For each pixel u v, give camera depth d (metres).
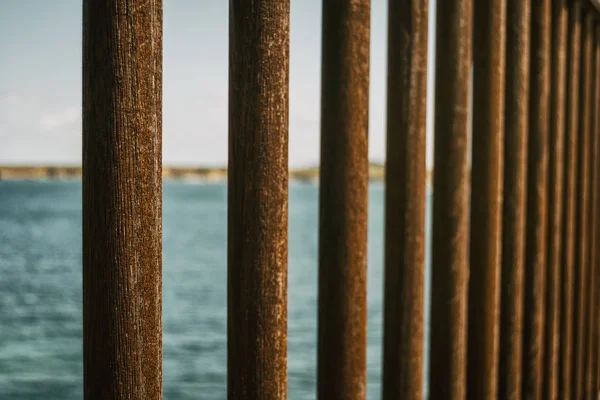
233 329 1.10
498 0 1.77
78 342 17.77
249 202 1.08
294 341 16.91
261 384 1.08
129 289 0.87
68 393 13.55
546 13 2.12
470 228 1.83
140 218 0.88
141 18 0.87
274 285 1.09
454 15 1.61
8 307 22.20
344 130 1.28
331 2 1.29
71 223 62.16
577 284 2.66
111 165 0.86
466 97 1.64
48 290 25.86
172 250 39.88
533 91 2.13
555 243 2.31
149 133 0.89
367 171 1.32
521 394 2.18
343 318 1.30
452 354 1.65
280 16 1.08
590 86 2.74
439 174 1.65
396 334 1.49
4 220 64.88
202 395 12.85
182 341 17.16
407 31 1.45
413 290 1.48
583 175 2.65
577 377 2.70
